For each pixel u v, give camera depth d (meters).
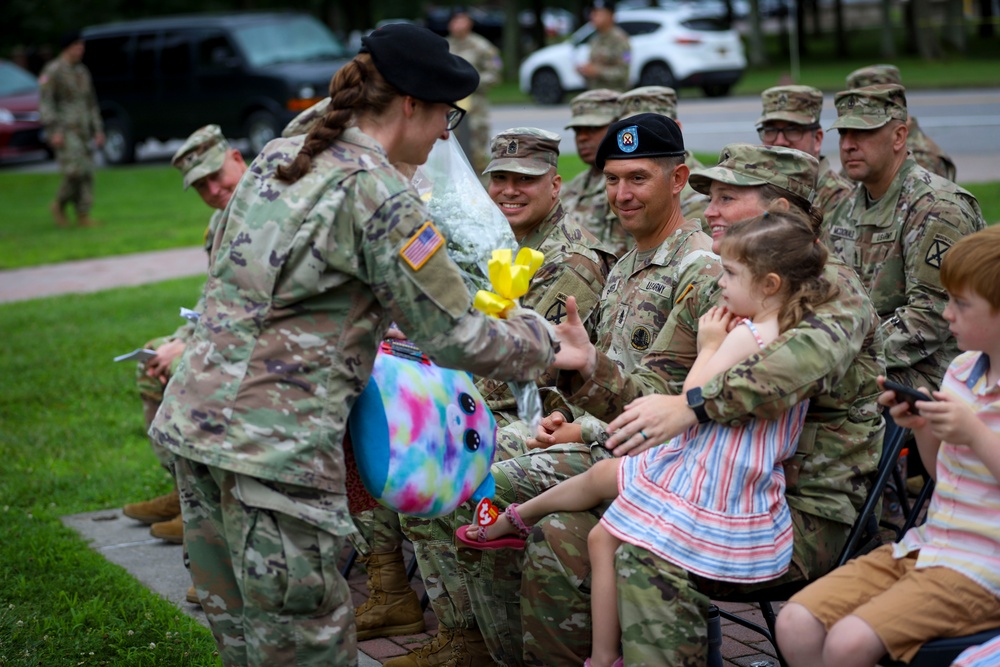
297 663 3.85
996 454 3.61
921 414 3.67
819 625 3.79
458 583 4.95
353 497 4.31
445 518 4.95
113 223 20.88
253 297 3.70
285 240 3.62
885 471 4.32
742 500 4.02
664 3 54.72
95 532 7.20
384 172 3.68
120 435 9.30
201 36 27.11
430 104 3.87
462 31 19.81
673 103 8.91
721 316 4.25
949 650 3.67
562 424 4.90
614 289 5.23
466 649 5.00
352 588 6.26
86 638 5.54
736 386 3.91
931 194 6.21
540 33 57.44
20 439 9.12
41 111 20.03
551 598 4.36
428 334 3.67
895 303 6.38
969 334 3.83
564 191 9.11
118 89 28.48
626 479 4.19
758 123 7.82
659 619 3.94
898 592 3.72
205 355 3.76
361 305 3.73
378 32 3.82
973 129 22.28
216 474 3.77
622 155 4.99
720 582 4.09
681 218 5.17
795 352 3.93
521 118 30.94
